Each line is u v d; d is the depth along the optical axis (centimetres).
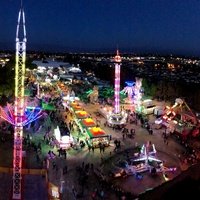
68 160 4694
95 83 10831
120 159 4803
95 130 5444
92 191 3844
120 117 6506
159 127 6512
